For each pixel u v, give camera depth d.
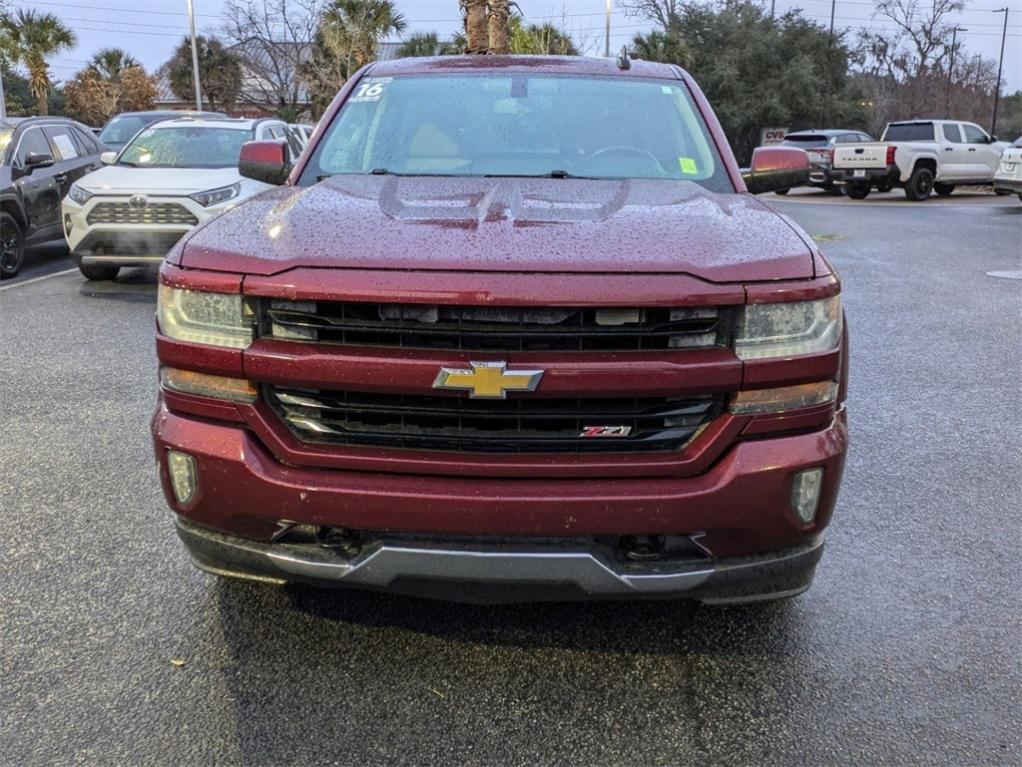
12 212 10.12
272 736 2.52
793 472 2.51
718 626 3.11
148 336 7.30
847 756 2.47
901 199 23.67
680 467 2.47
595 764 2.44
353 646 2.96
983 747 2.51
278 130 11.05
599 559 2.46
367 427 2.51
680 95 4.09
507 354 2.39
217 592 3.29
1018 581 3.47
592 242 2.56
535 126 3.85
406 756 2.46
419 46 32.00
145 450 4.73
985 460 4.75
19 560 3.52
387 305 2.40
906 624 3.15
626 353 2.41
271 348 2.47
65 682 2.74
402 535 2.51
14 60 37.06
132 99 42.12
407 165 3.68
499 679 2.80
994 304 9.00
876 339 7.49
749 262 2.51
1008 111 62.91
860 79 56.62
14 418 5.24
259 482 2.51
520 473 2.46
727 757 2.47
